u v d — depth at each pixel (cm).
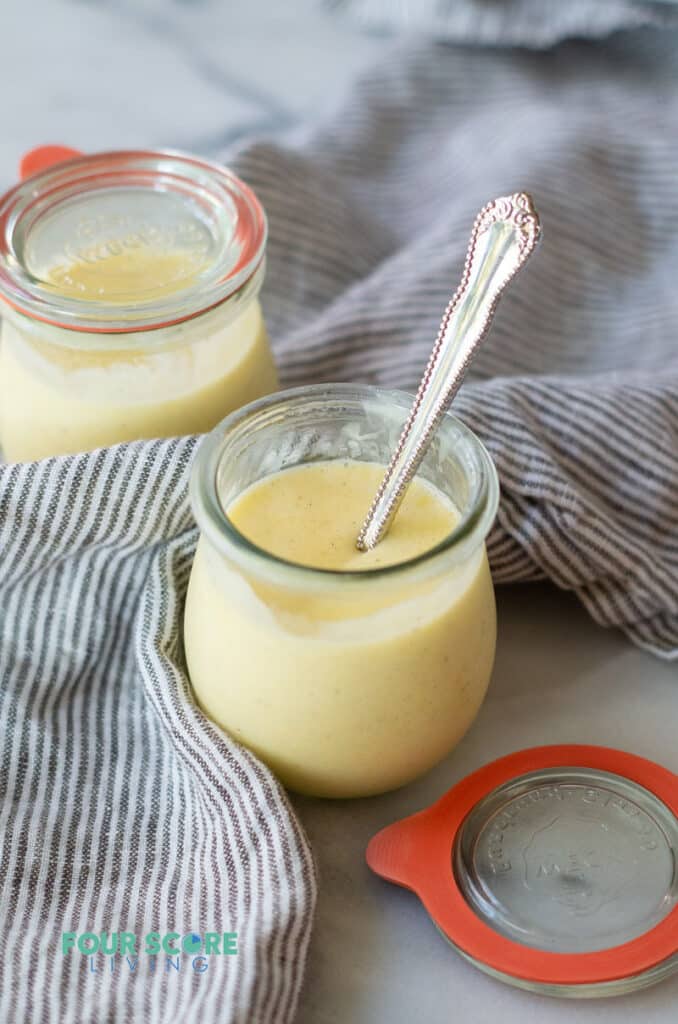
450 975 47
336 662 46
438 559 45
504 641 54
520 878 47
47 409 52
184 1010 44
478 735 52
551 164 65
